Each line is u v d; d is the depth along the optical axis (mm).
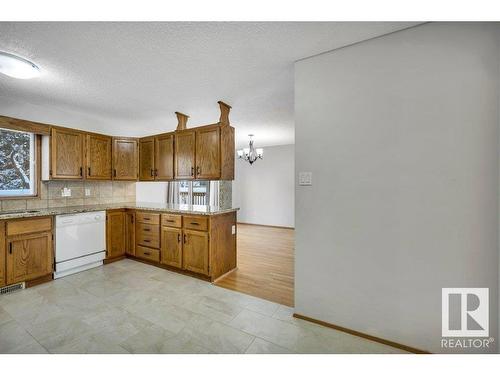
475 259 1466
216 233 2867
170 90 2688
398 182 1651
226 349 1646
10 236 2443
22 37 1701
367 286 1768
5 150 2854
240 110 3426
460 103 1476
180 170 3320
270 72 2260
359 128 1774
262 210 7008
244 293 2506
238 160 7465
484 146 1426
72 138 3201
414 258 1616
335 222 1872
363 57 1760
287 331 1852
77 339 1723
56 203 3271
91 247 3137
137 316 2035
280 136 5391
